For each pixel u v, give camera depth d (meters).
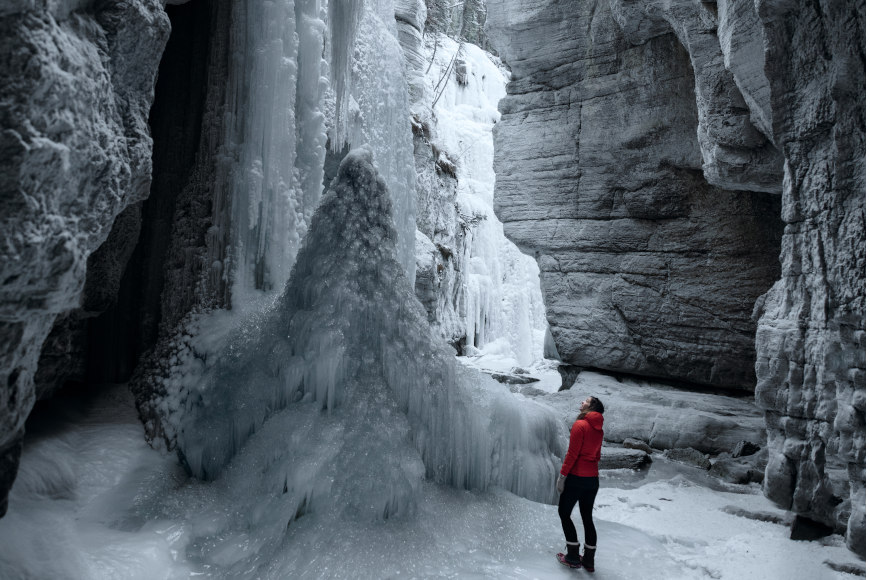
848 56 5.46
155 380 6.31
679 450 9.47
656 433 10.00
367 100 10.66
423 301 17.14
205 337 6.33
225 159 6.82
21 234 2.96
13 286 3.04
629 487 7.94
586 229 12.87
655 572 5.09
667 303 11.75
